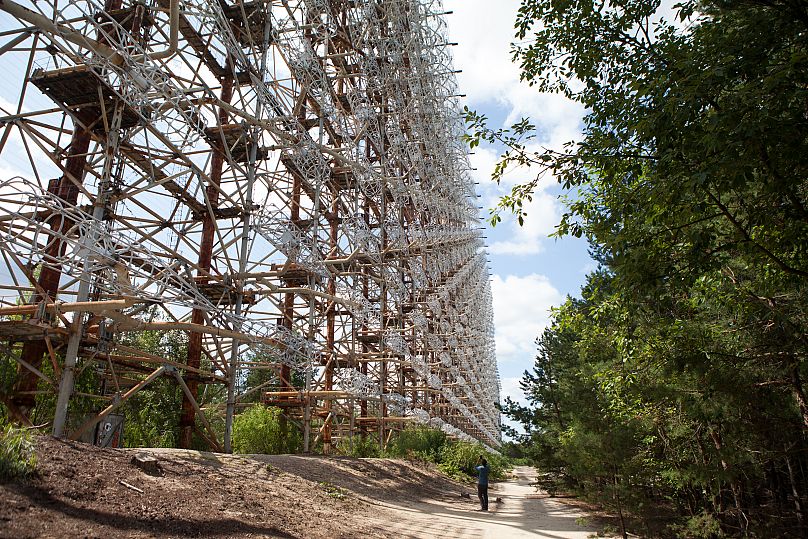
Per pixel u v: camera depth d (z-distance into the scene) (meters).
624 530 13.32
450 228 43.94
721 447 10.18
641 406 11.34
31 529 5.23
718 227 7.78
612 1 7.00
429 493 21.62
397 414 33.75
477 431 61.59
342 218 24.81
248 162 18.19
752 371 8.87
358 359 28.81
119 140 13.44
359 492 15.91
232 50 16.58
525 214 7.79
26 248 9.38
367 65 27.47
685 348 8.96
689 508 13.24
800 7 5.20
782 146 5.25
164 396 20.45
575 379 18.28
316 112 26.03
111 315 11.26
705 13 6.87
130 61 12.05
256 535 7.68
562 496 27.09
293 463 16.12
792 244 6.21
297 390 24.42
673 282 6.36
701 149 5.46
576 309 9.51
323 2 22.77
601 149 6.82
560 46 7.54
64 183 13.31
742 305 8.26
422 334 36.19
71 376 10.93
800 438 10.26
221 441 20.45
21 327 10.61
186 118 14.16
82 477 7.29
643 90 5.98
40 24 10.60
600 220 7.41
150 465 9.13
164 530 6.65
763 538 10.55
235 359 16.88
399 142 32.34
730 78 5.29
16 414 11.20
